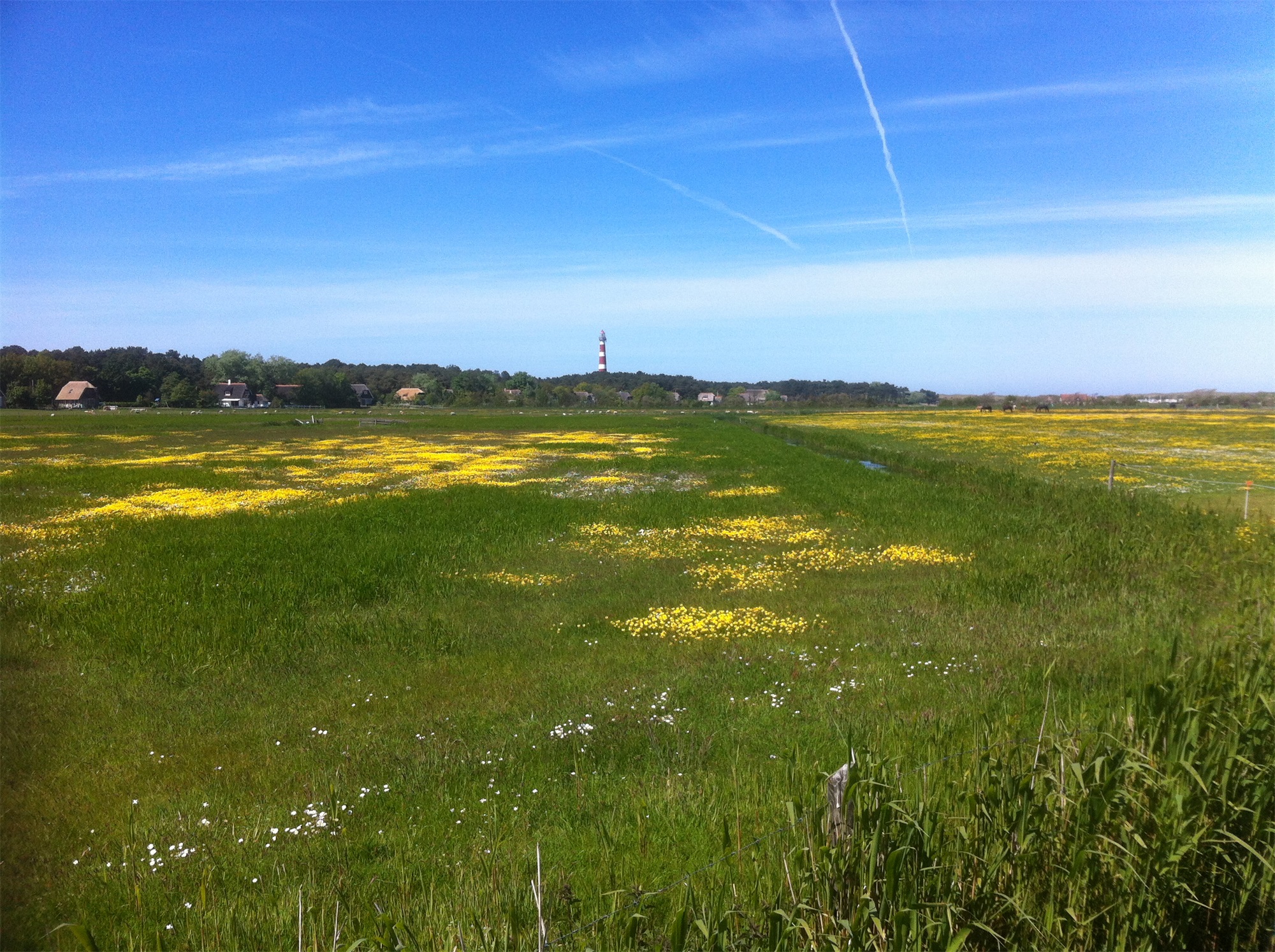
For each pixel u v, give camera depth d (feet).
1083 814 13.74
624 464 120.88
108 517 71.10
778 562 51.88
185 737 26.23
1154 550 47.75
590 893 15.57
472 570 50.55
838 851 12.96
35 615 39.22
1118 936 12.71
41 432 198.80
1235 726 16.17
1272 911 13.32
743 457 131.13
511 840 18.39
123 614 38.50
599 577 48.67
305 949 13.97
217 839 19.38
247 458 136.77
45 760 24.41
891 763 16.61
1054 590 41.24
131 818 20.29
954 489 86.12
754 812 18.61
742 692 28.94
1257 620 26.61
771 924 11.81
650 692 29.22
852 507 73.00
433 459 134.92
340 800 21.39
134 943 14.89
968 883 13.39
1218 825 14.21
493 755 24.14
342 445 169.17
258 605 40.55
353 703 29.07
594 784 21.95
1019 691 26.43
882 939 11.62
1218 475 100.27
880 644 33.71
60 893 16.90
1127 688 24.70
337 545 55.98
